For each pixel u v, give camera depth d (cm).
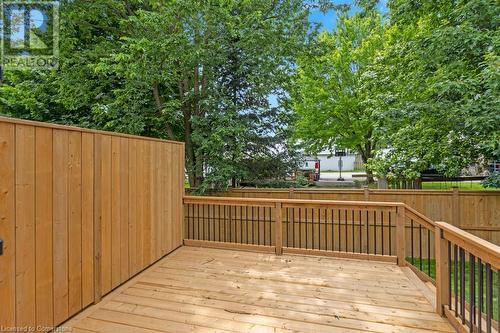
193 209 629
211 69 639
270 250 457
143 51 554
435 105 527
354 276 363
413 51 573
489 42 485
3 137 200
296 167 742
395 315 269
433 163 586
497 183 533
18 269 211
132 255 355
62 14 622
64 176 254
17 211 210
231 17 585
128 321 257
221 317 264
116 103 613
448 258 265
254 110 696
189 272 375
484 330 224
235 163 665
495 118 447
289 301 296
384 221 595
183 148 497
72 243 263
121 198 334
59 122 772
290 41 637
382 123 656
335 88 1084
